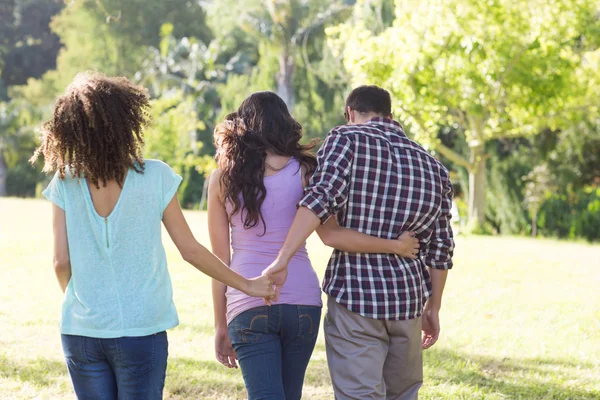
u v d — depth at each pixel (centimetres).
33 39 4709
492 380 534
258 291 289
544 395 498
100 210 265
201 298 846
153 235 269
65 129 258
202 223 1842
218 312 326
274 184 311
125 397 265
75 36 4034
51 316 727
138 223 266
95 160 259
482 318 773
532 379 539
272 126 316
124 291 264
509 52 1927
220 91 3547
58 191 266
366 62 2014
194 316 741
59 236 266
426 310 350
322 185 303
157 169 272
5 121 3800
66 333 263
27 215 1889
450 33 1944
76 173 261
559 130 2573
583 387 520
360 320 316
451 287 978
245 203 307
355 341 317
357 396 315
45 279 974
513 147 2623
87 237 264
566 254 1449
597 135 2484
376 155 318
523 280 1059
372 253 318
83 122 258
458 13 1911
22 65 4681
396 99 2047
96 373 266
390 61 2008
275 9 3256
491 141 2558
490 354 615
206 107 3500
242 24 3422
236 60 3719
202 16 4081
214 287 325
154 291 268
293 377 314
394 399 337
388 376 332
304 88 3388
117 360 263
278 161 315
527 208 2459
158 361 268
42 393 466
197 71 3678
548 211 2450
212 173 318
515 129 2172
